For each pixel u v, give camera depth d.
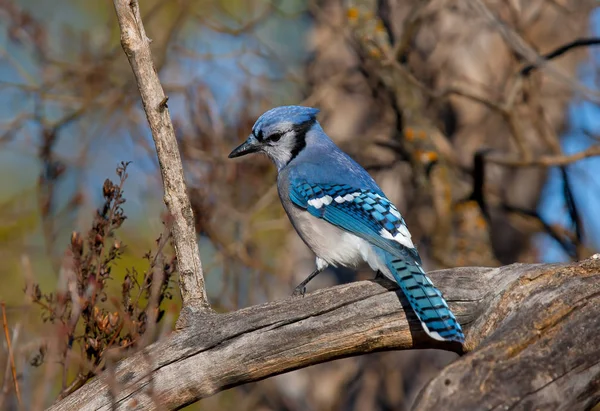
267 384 12.91
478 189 13.23
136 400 7.10
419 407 6.03
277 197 12.91
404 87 13.41
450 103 14.34
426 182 13.09
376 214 8.99
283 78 14.10
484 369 6.25
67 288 7.68
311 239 9.47
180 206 7.50
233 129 12.64
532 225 13.66
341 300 7.51
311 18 14.58
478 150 13.12
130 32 7.35
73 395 7.15
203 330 7.32
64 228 11.30
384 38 13.16
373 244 8.90
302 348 7.39
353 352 7.54
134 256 12.03
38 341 8.34
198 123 12.36
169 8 14.92
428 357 12.98
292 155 10.14
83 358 7.51
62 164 11.84
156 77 7.45
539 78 14.30
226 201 12.52
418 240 13.70
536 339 6.53
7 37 13.81
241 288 13.01
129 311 7.51
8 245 12.62
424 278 7.60
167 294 8.42
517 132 12.91
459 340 7.21
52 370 6.71
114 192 7.98
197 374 7.23
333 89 13.94
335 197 9.31
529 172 14.60
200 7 14.75
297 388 12.90
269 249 13.91
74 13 15.22
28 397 7.74
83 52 13.78
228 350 7.28
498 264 13.14
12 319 9.50
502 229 14.47
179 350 7.24
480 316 7.44
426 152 13.05
